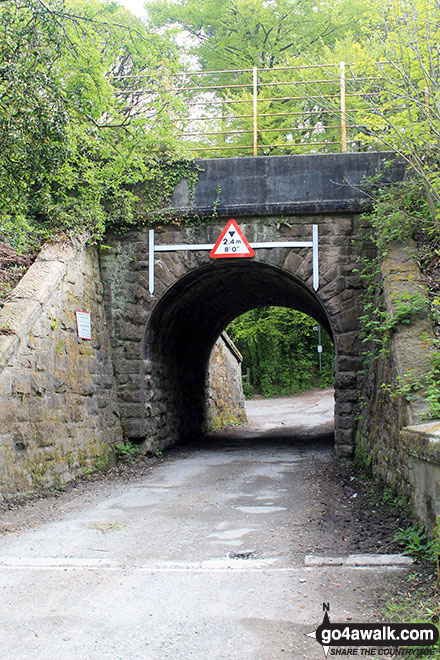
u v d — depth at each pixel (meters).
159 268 11.48
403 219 9.52
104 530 6.44
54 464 8.63
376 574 4.69
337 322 10.86
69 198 10.84
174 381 14.38
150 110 11.73
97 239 11.20
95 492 8.64
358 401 10.64
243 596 4.33
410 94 8.14
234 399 22.22
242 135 17.34
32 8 7.44
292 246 11.06
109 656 3.42
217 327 18.48
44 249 9.88
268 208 11.06
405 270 8.91
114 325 11.54
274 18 18.91
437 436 4.89
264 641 3.58
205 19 19.98
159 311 11.93
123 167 10.99
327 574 4.76
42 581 4.75
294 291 14.18
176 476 9.99
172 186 11.42
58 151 7.62
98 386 10.68
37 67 7.64
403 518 6.07
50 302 8.99
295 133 17.06
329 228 11.02
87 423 9.98
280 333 38.00
